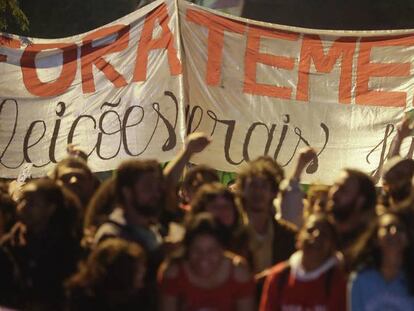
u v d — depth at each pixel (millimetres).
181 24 21812
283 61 21859
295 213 16125
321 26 41688
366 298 13281
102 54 22109
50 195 14695
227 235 13625
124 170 14336
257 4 40844
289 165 21672
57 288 14602
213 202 14453
